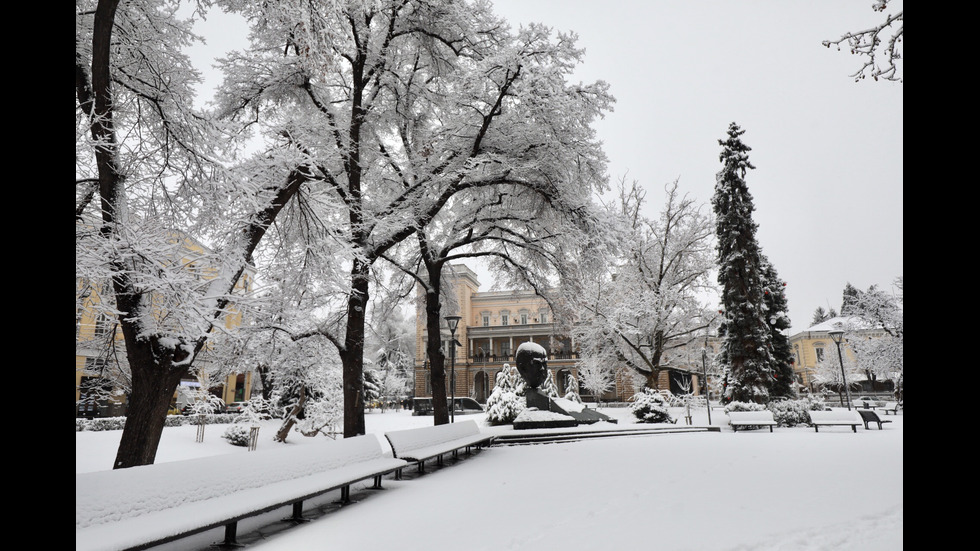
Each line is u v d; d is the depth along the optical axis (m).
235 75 14.20
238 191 8.59
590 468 10.21
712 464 10.09
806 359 67.69
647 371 31.42
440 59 17.36
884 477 8.19
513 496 7.67
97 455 14.95
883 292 29.27
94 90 7.67
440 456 12.02
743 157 32.16
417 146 18.44
